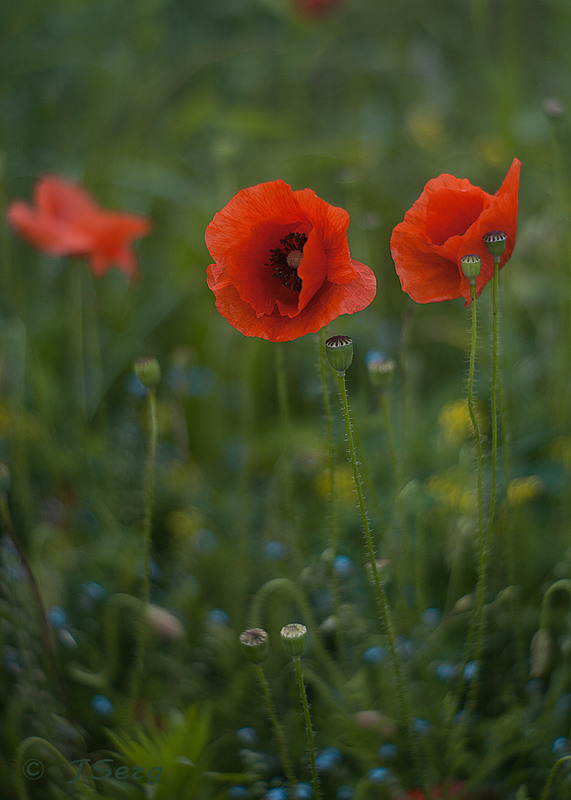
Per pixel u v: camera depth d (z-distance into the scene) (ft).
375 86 7.26
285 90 7.00
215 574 4.07
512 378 4.31
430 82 6.95
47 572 3.92
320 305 3.15
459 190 3.21
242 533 4.01
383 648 3.67
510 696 3.65
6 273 4.87
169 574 4.10
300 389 5.04
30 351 4.35
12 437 4.17
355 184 4.29
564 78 5.86
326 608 3.83
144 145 6.13
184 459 4.33
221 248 3.20
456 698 3.49
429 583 3.94
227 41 6.71
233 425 5.02
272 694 3.75
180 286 5.25
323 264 3.14
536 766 3.58
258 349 5.00
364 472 3.69
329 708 3.68
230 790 3.51
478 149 5.96
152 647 3.84
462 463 4.00
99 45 6.10
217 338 5.11
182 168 6.09
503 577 3.89
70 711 3.64
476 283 3.23
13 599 3.55
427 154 6.16
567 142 5.31
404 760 3.59
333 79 7.35
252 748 3.64
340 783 3.59
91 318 4.37
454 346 5.23
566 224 4.14
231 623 3.93
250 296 3.18
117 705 3.62
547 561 3.93
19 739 3.67
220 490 4.46
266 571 3.99
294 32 6.65
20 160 5.82
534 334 4.88
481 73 6.37
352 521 4.03
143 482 4.27
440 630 3.67
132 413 4.43
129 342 5.08
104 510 4.06
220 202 5.06
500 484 3.90
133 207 5.81
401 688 3.38
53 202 4.19
